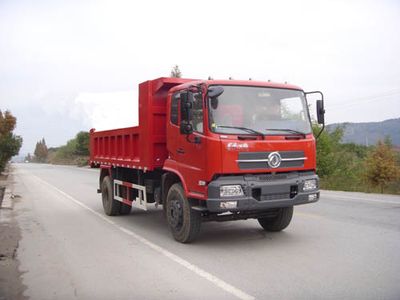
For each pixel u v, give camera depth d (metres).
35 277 5.76
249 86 7.04
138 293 5.05
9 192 17.69
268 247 7.08
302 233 8.09
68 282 5.52
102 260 6.55
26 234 8.69
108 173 11.60
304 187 7.02
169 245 7.45
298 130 7.21
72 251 7.17
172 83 8.05
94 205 13.41
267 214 7.59
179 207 7.52
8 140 33.69
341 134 22.91
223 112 6.73
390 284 5.13
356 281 5.25
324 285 5.13
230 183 6.48
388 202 11.99
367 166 20.38
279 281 5.32
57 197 16.12
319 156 21.36
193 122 7.01
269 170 6.76
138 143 9.05
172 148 7.73
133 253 6.94
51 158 110.62
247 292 4.96
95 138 12.56
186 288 5.16
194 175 6.96
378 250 6.70
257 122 6.89
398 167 19.80
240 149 6.56
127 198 10.07
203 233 8.35
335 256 6.39
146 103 8.40
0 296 5.06
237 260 6.34
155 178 8.91
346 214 10.07
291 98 7.33
